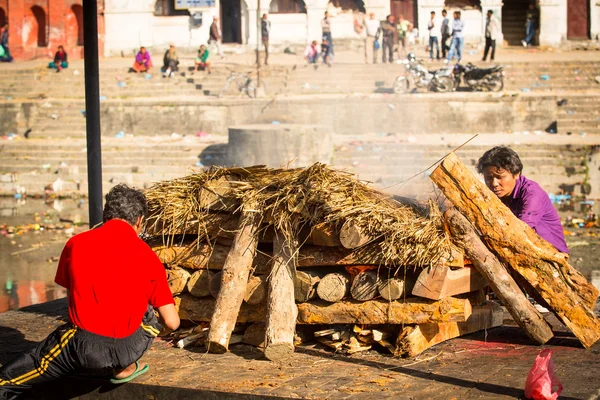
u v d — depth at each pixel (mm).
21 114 29109
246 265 6121
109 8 38438
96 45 8102
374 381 5426
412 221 5988
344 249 6031
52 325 7340
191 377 5586
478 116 26922
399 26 33188
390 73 31547
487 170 6723
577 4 37500
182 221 6379
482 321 6723
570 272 6188
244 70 31891
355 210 5953
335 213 5957
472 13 37562
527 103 26844
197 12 38250
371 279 5969
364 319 6004
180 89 30938
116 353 5238
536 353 6086
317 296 6223
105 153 25109
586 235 16531
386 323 6039
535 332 6203
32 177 24734
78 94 31828
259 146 22562
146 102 27891
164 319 5375
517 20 38688
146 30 38469
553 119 26844
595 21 37406
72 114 29000
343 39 37531
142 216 5586
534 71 31203
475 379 5465
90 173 8188
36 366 5293
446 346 6297
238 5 38906
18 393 5387
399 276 5965
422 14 37312
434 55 34625
